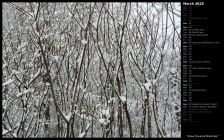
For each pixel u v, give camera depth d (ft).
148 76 13.01
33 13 12.03
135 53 13.14
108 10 12.60
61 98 12.84
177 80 14.28
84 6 13.35
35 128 13.64
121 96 12.21
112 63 13.14
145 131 13.73
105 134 12.42
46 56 12.86
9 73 13.80
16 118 14.76
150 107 13.47
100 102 13.82
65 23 13.94
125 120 14.78
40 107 13.25
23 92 12.56
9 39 14.88
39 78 15.01
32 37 13.48
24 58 14.76
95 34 14.12
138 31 13.25
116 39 12.64
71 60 13.67
